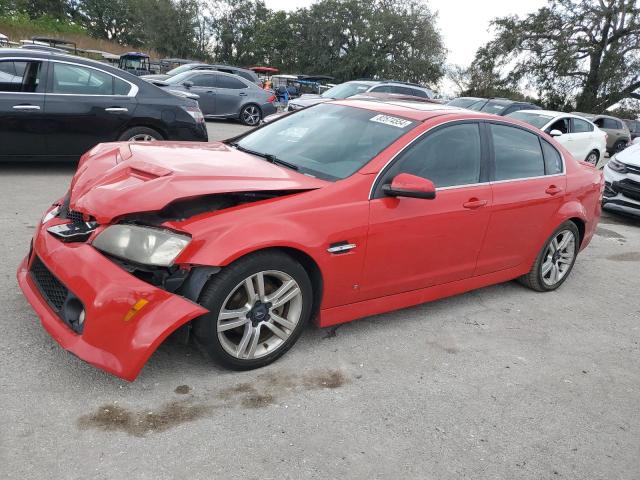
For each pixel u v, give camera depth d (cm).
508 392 326
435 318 417
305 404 289
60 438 243
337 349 350
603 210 906
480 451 270
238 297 299
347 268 332
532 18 4128
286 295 311
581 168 511
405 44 5025
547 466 266
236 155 374
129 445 244
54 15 6225
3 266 409
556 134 1226
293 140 400
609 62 3928
